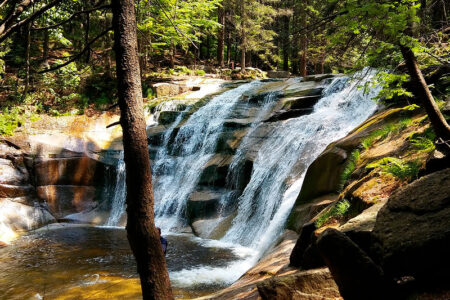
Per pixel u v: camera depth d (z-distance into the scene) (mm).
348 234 3830
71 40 21109
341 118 13133
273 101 16375
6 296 7410
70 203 14508
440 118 5234
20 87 17953
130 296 7320
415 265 2502
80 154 15242
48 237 11969
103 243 11336
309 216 8195
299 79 18297
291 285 4070
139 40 18844
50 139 15219
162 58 27547
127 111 3631
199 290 7586
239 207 12508
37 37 21266
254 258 9578
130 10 3709
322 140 12172
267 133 14258
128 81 3654
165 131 17000
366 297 2846
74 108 18109
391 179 6066
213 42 35969
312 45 22203
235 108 16812
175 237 11938
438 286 2465
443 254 2396
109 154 15812
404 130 7977
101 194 15219
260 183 12297
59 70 18359
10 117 15680
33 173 14258
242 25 26734
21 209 13250
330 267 3057
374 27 5188
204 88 20906
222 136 15266
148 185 3627
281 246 7551
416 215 2688
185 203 13898
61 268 9023
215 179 13891
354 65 5934
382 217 2895
